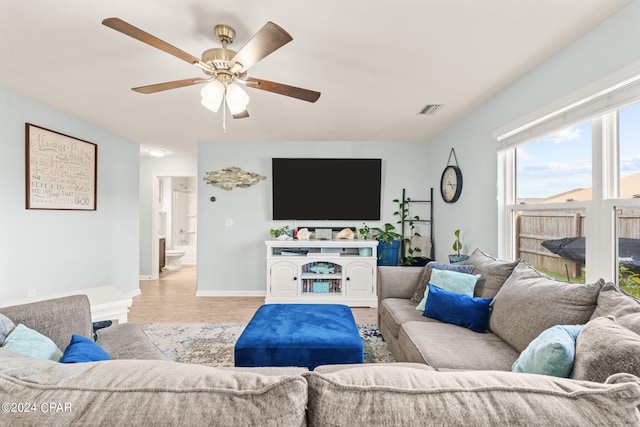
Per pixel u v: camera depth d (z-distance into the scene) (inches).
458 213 133.2
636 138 60.9
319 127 141.6
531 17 62.2
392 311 89.5
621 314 43.8
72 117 126.4
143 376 23.5
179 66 82.1
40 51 74.7
